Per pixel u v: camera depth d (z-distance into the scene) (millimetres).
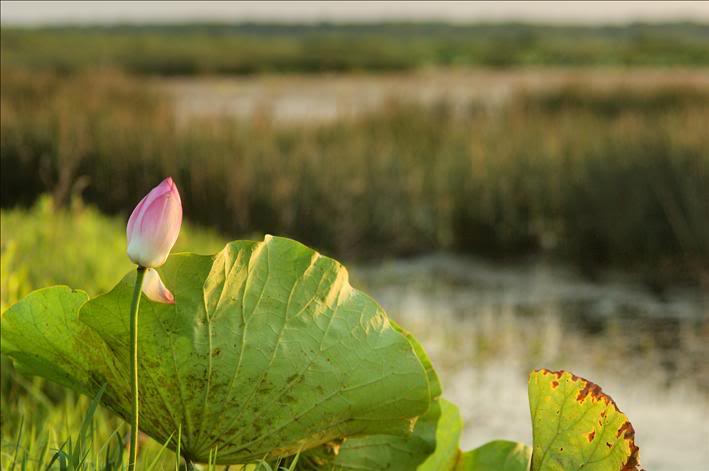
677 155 10797
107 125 12102
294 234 11180
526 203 11477
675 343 7504
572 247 10891
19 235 5938
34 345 1793
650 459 5203
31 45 51219
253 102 22859
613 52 54219
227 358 1703
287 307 1732
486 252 11352
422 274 10148
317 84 36531
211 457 1768
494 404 6102
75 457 1809
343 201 11305
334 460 1952
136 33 95375
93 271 5555
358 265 10641
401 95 17359
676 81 20938
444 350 7281
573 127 13734
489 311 8531
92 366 1782
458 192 11648
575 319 8266
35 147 10508
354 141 13211
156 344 1682
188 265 1683
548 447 1771
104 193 10852
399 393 1746
